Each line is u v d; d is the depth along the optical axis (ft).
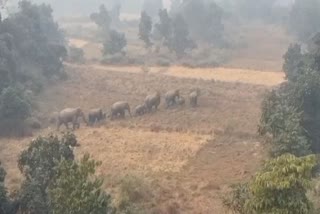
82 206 141.18
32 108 392.27
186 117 366.84
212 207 216.74
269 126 232.53
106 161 282.97
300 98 271.28
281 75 508.12
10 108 344.08
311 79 273.33
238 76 504.02
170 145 310.04
